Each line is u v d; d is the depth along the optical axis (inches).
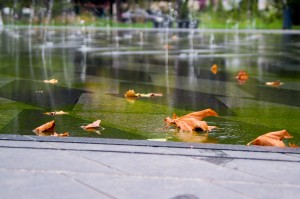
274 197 130.4
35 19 1302.9
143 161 156.9
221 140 198.4
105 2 1395.2
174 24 1350.9
